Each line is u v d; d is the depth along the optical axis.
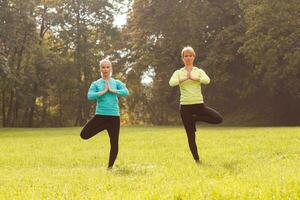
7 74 40.78
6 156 13.91
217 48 42.28
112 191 6.32
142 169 8.98
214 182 6.20
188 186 5.99
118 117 9.82
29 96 50.19
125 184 6.99
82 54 52.62
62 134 28.94
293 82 38.88
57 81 52.44
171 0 44.75
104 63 9.81
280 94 44.16
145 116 55.38
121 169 9.08
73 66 52.25
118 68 53.28
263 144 14.38
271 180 6.29
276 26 36.84
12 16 43.75
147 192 5.70
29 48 46.81
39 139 22.88
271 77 38.47
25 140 22.53
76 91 54.53
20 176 8.80
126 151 14.41
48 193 6.29
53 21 52.06
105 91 9.69
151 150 14.41
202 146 14.98
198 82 9.98
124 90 9.85
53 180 7.91
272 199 5.13
